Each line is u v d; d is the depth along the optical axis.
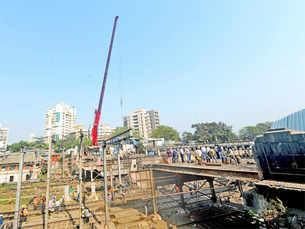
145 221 20.41
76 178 35.00
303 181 10.50
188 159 23.59
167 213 23.50
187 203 28.11
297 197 10.33
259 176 12.87
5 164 40.88
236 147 25.00
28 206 25.17
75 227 18.50
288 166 11.26
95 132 32.38
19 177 17.39
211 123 96.50
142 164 29.58
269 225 11.70
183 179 25.70
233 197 28.73
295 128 11.57
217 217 21.58
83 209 21.30
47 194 17.45
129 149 40.94
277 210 11.16
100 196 29.61
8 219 20.78
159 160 29.28
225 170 15.44
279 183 11.38
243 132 100.56
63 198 27.59
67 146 60.16
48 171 18.00
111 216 21.59
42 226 18.83
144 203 25.50
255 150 13.30
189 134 102.50
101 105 35.19
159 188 36.03
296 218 10.25
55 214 22.11
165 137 92.50
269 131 12.95
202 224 20.28
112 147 41.72
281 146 11.59
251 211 18.77
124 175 34.97
